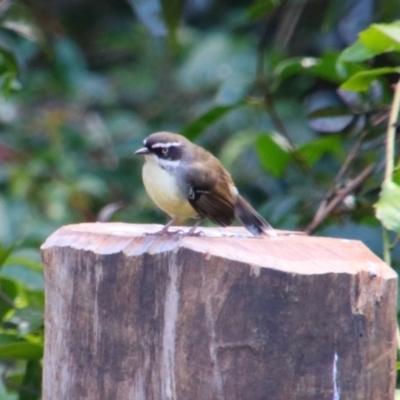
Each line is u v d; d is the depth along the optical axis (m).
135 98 20.11
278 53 15.39
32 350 9.54
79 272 7.07
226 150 13.97
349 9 12.35
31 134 18.30
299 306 6.41
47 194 16.52
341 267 6.55
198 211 9.01
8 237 15.29
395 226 7.92
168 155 9.09
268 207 12.24
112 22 20.67
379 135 11.16
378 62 10.89
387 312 6.77
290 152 11.42
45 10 16.95
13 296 10.60
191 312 6.45
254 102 11.31
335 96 13.57
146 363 6.70
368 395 6.65
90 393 7.00
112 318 6.85
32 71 19.48
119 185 17.72
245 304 6.40
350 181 11.27
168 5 12.01
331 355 6.48
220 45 17.25
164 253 6.57
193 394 6.46
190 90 18.64
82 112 19.14
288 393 6.43
